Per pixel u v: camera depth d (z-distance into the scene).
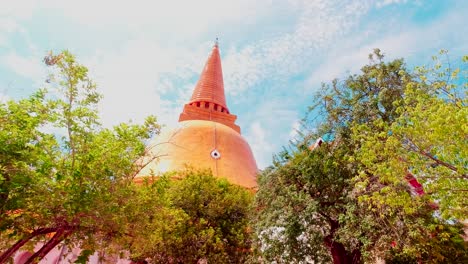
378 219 11.41
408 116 10.20
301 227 13.14
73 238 9.56
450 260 12.09
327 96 14.73
